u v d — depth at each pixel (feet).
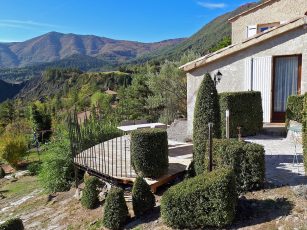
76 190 33.32
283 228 17.13
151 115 87.40
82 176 40.01
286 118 35.19
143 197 22.56
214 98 25.04
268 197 20.25
